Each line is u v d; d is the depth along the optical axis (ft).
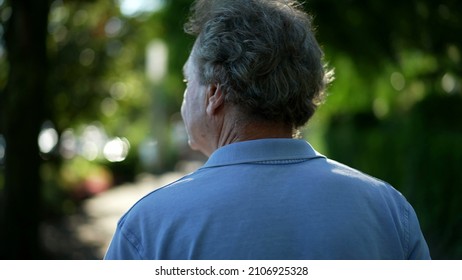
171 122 110.83
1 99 33.76
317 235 6.16
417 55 26.40
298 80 6.89
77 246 40.57
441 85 24.43
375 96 29.27
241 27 6.87
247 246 6.04
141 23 51.83
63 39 51.78
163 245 6.10
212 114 7.06
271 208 6.21
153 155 71.77
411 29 23.08
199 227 6.10
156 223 6.25
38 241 32.83
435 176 19.53
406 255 6.72
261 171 6.48
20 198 31.73
